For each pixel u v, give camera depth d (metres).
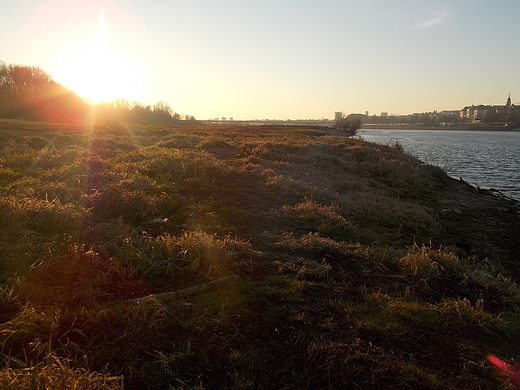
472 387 3.65
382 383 3.60
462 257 8.49
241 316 4.45
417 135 95.19
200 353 3.71
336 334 4.33
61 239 6.00
